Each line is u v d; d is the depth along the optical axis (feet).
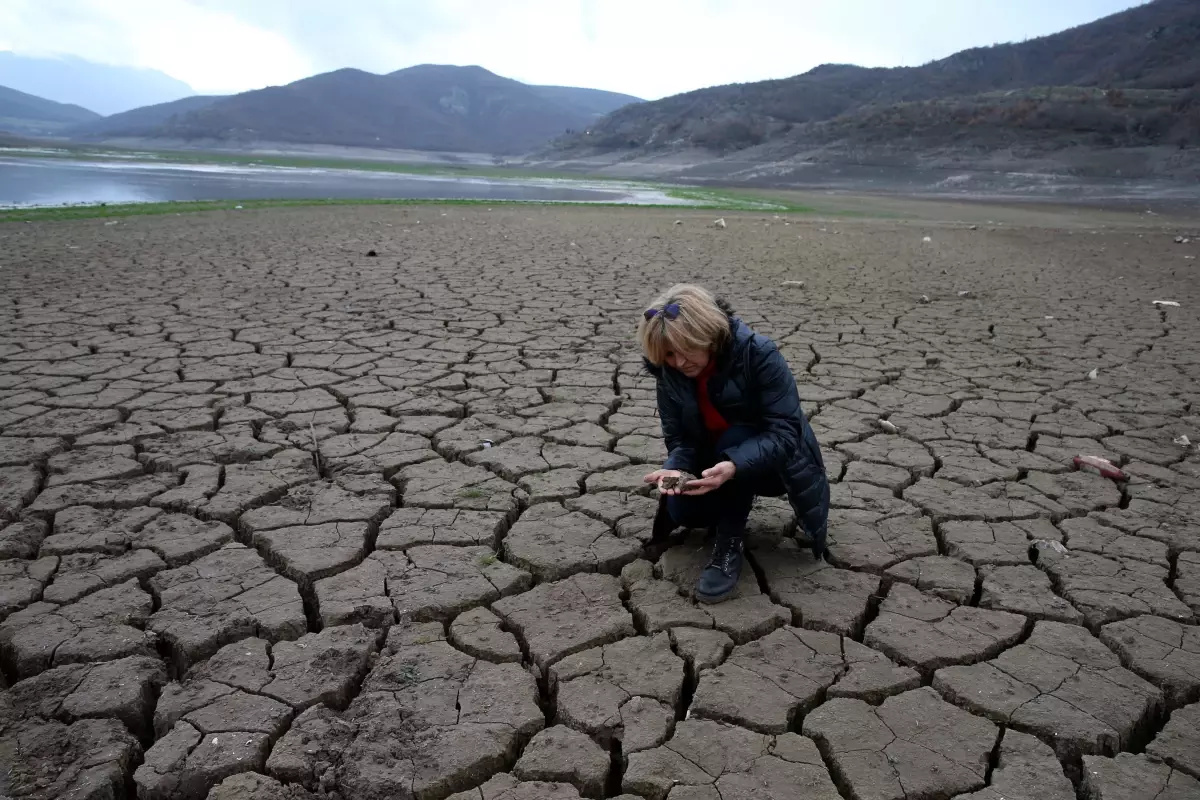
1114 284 34.81
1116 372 20.21
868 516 11.85
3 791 6.54
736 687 8.04
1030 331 24.77
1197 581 10.24
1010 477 13.50
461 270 33.27
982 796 6.79
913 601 9.68
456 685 8.00
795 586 9.89
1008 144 180.14
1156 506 12.46
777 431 9.11
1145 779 7.00
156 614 8.97
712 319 8.70
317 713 7.55
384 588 9.68
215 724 7.36
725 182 171.32
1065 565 10.59
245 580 9.73
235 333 21.66
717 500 9.81
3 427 14.33
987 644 8.84
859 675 8.27
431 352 20.33
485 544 10.82
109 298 25.57
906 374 19.63
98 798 6.59
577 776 6.93
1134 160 155.12
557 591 9.71
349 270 32.32
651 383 18.19
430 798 6.73
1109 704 7.92
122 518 11.16
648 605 9.42
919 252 45.60
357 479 12.67
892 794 6.79
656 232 52.26
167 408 15.61
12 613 8.98
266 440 14.19
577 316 25.02
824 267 38.04
